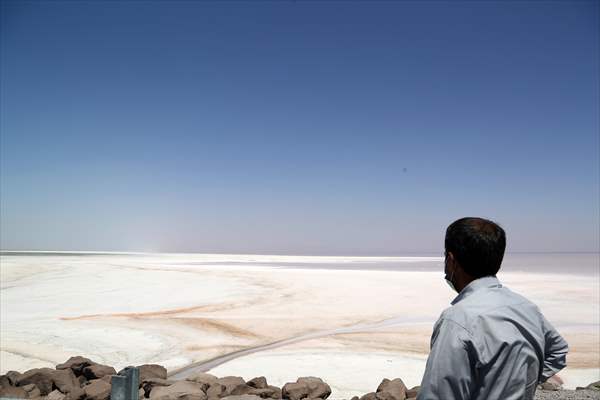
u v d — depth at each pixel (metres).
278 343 12.11
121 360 10.23
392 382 6.08
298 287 26.27
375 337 12.90
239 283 28.25
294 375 9.08
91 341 11.99
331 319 15.73
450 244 1.84
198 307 18.12
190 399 4.97
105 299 20.23
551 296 22.62
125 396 2.70
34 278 29.81
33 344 11.55
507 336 1.52
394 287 27.03
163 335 12.88
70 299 20.19
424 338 12.80
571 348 11.74
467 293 1.73
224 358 10.49
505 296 1.67
